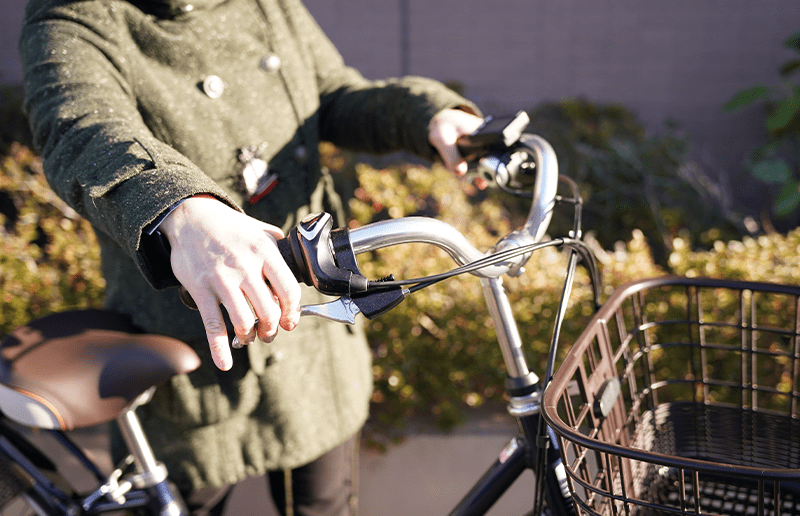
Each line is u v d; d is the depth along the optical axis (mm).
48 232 2340
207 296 621
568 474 712
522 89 4500
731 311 1821
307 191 1143
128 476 1175
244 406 1119
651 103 4469
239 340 630
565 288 859
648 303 1867
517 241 817
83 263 2025
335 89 1257
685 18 4332
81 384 949
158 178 692
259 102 1060
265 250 623
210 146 1011
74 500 1240
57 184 794
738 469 579
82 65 882
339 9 4426
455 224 2574
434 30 4449
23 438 1273
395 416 1930
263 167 1049
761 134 4426
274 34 1090
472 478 1930
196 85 1005
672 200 3748
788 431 961
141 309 1091
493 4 4391
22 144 3828
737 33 4328
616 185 3656
